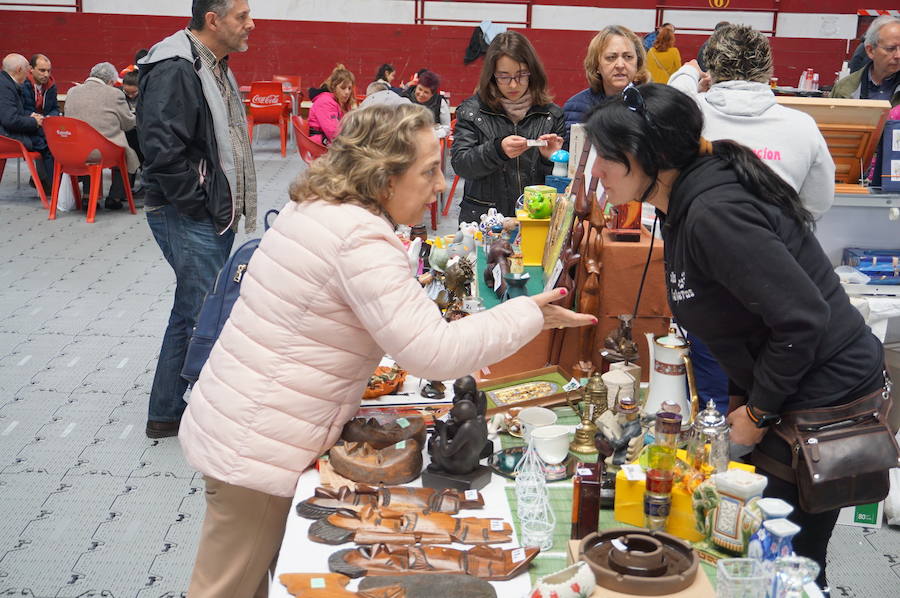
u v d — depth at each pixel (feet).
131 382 14.74
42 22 43.34
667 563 4.56
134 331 17.17
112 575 9.50
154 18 43.57
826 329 5.68
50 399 13.94
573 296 7.98
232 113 11.94
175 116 11.07
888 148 10.76
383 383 7.73
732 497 5.06
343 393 6.04
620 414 6.05
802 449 5.80
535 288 8.95
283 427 5.95
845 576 9.57
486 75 12.67
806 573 4.11
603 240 7.72
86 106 26.12
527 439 6.71
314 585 4.92
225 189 11.69
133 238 24.34
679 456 5.62
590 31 44.27
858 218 11.21
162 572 9.59
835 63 44.37
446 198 29.68
